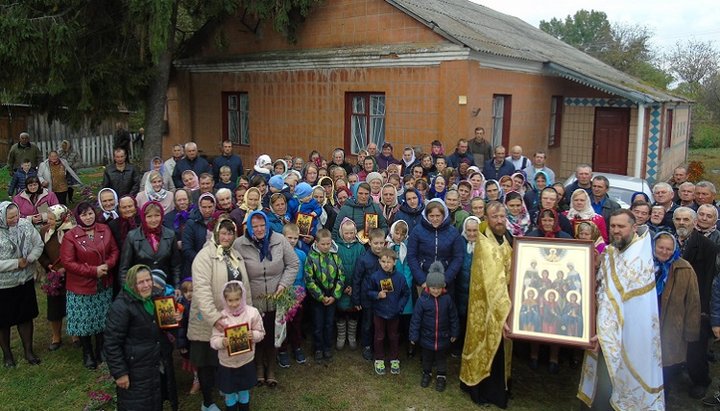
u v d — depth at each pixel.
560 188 7.45
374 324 6.11
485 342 5.37
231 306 4.79
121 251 6.06
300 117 14.89
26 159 11.11
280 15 13.59
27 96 13.39
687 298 5.26
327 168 10.27
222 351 4.87
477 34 13.38
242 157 16.64
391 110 13.05
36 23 11.07
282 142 15.45
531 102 15.11
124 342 4.66
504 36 15.49
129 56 12.99
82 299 5.92
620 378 4.83
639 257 4.83
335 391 5.75
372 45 13.26
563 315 5.09
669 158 19.05
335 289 6.20
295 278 5.80
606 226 6.88
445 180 8.46
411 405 5.52
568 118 17.62
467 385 5.57
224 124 17.14
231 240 5.10
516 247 5.39
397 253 6.38
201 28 17.03
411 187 7.05
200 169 10.13
